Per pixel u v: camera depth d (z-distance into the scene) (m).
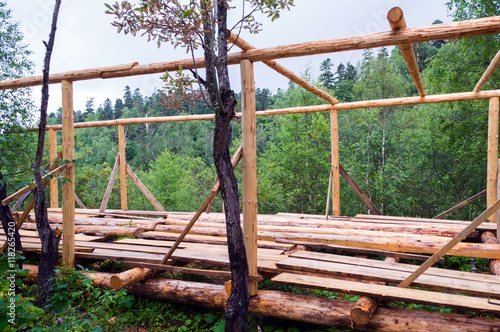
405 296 2.85
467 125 10.42
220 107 2.63
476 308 2.61
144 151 40.12
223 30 2.76
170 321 3.66
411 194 12.19
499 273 3.61
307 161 11.54
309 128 11.47
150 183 21.66
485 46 9.83
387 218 6.37
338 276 3.51
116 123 7.68
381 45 2.89
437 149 11.51
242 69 3.34
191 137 43.19
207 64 2.66
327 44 3.05
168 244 4.87
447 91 10.73
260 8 2.67
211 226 5.79
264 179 12.06
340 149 12.10
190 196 19.19
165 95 2.74
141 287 3.98
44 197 3.77
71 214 4.31
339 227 5.54
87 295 3.99
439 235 5.00
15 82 4.48
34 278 4.48
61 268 3.66
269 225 5.83
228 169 2.91
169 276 4.67
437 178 11.88
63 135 4.21
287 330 3.33
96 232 5.68
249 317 3.45
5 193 3.75
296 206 12.59
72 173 4.27
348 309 3.08
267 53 3.25
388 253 4.30
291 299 3.30
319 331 3.26
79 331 3.01
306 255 4.07
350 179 6.69
